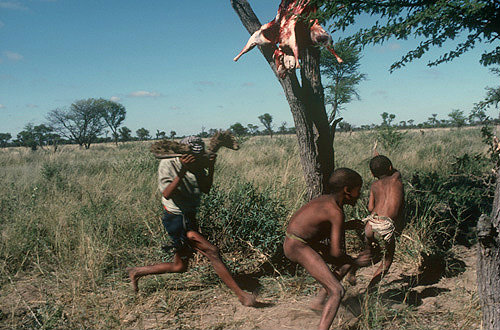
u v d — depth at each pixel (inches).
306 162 166.1
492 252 91.2
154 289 151.7
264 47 155.6
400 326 118.1
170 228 135.3
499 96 125.6
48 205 258.2
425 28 99.0
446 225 203.0
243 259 177.0
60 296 146.7
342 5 95.7
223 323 123.1
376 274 138.3
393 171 139.6
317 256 111.3
